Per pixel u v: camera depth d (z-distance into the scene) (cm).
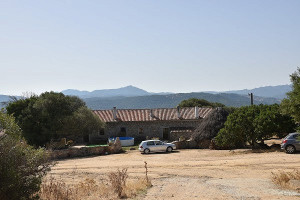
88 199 1259
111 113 5194
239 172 1947
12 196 1013
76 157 3484
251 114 3066
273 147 3050
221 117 3825
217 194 1346
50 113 4269
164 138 4962
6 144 1035
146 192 1427
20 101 4488
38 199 1156
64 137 4375
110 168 2406
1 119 1049
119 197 1305
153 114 5097
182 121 4966
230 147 3416
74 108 4562
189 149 3659
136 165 2506
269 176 1756
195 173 2000
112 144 3700
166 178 1877
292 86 1319
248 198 1236
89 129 4469
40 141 4244
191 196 1318
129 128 4972
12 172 999
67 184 1761
